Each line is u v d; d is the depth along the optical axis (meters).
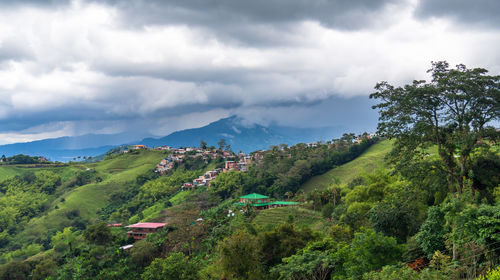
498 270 20.09
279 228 44.62
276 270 35.22
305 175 157.88
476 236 23.45
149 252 84.06
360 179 91.50
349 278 28.33
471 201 32.50
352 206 53.00
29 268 91.31
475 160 34.97
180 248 85.38
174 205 159.00
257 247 42.41
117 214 157.50
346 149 181.00
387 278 23.62
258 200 121.50
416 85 35.41
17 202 187.50
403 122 35.62
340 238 43.28
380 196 54.00
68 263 84.94
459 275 22.81
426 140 36.16
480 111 33.28
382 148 179.62
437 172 36.25
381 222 39.88
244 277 40.00
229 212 103.50
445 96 33.44
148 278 49.34
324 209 81.75
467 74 33.31
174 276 47.41
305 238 43.81
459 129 34.53
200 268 55.72
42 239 145.75
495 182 33.47
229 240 42.78
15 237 154.75
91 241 91.25
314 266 31.42
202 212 113.50
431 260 25.81
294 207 101.50
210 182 182.75
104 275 75.88
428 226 29.31
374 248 29.02
